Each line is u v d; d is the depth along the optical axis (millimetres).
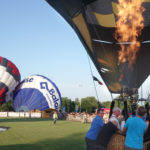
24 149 7316
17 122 22031
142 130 3684
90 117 23484
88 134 4418
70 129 14805
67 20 6246
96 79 5840
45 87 37750
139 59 6684
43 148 7555
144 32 6410
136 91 5391
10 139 9586
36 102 37094
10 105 65062
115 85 6605
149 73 6570
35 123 20828
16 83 31406
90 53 6355
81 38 6117
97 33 6355
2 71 28859
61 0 5547
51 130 13922
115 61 6648
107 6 5824
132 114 5137
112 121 4090
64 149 7426
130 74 6633
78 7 5605
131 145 3615
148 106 5152
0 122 21688
